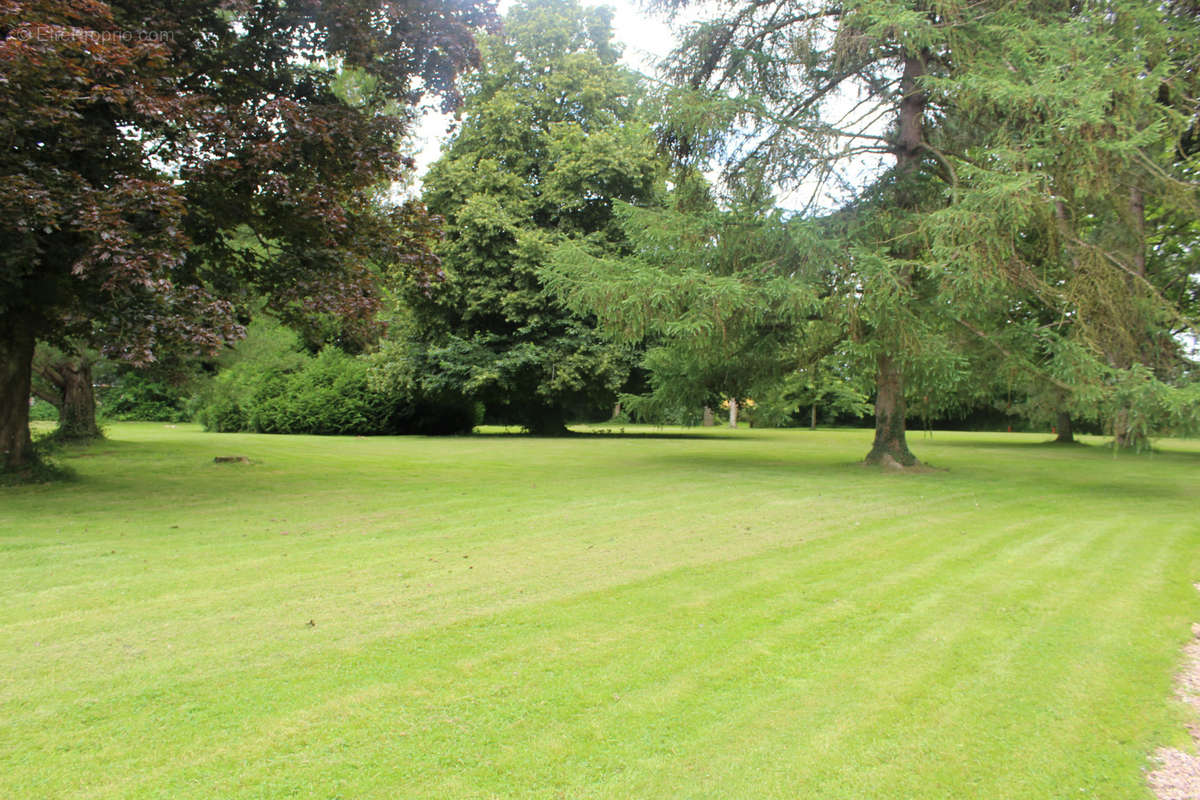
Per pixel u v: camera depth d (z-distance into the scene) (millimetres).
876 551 5863
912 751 2584
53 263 7805
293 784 2299
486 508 7945
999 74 9820
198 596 4367
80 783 2285
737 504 8414
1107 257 10398
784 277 10828
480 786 2305
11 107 6668
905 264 10148
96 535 6191
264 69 10031
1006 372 11227
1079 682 3209
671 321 11016
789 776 2400
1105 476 12562
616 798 2252
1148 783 2389
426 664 3314
